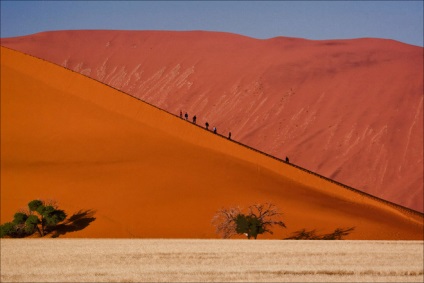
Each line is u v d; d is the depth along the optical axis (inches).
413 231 5152.6
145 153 5541.3
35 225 4485.7
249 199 5078.7
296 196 5324.8
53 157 5383.9
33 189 4923.7
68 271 2972.4
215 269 3029.0
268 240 4205.2
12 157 5344.5
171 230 4667.8
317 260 3326.8
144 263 3171.8
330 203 5349.4
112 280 2787.9
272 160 5753.0
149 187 5059.1
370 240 4552.2
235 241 4084.6
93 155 5447.8
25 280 2797.7
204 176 5315.0
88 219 4687.5
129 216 4744.1
